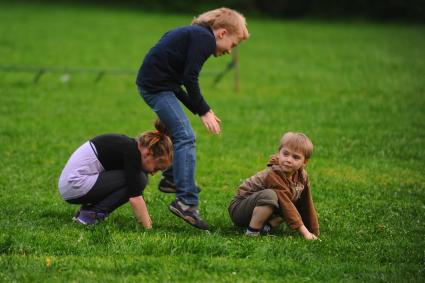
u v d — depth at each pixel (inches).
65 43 2628.0
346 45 2893.7
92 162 719.7
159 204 847.7
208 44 703.1
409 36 3275.1
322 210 832.9
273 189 709.3
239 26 717.3
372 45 2898.6
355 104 1621.6
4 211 790.5
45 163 1047.0
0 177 951.6
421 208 851.4
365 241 716.7
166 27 3304.6
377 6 4190.5
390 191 929.5
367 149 1179.3
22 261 608.4
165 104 716.7
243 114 1501.0
